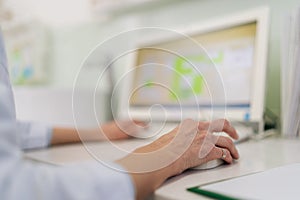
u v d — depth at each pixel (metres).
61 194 0.30
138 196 0.35
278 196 0.32
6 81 0.39
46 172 0.31
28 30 1.91
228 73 0.96
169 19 1.35
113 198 0.32
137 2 1.36
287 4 0.99
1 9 2.00
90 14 1.63
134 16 1.48
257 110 0.87
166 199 0.35
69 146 0.77
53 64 1.85
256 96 0.88
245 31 0.94
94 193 0.31
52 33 1.85
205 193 0.34
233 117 0.91
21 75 1.95
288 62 0.87
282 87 0.89
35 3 1.91
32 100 1.33
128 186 0.34
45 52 1.86
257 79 0.88
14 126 0.32
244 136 0.80
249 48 0.92
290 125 0.87
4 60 0.42
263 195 0.33
